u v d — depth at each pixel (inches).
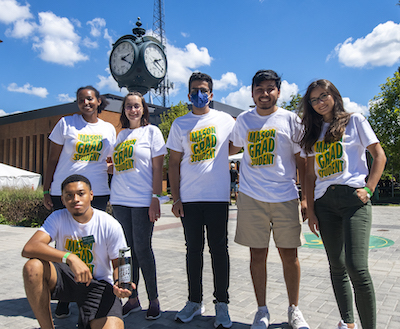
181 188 117.6
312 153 101.5
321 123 100.2
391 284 147.0
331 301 128.9
